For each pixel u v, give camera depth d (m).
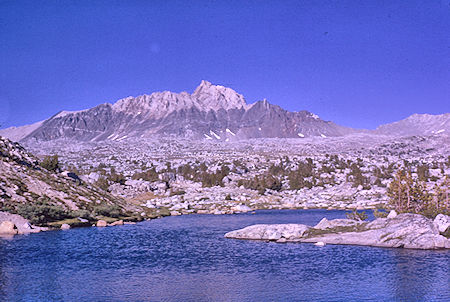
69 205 103.81
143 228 90.81
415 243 59.19
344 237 64.94
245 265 49.19
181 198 178.25
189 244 66.12
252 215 127.25
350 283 40.09
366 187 196.50
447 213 75.31
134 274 44.94
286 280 41.75
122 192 178.50
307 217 116.25
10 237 72.38
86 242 67.62
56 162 134.12
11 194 93.75
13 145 128.00
